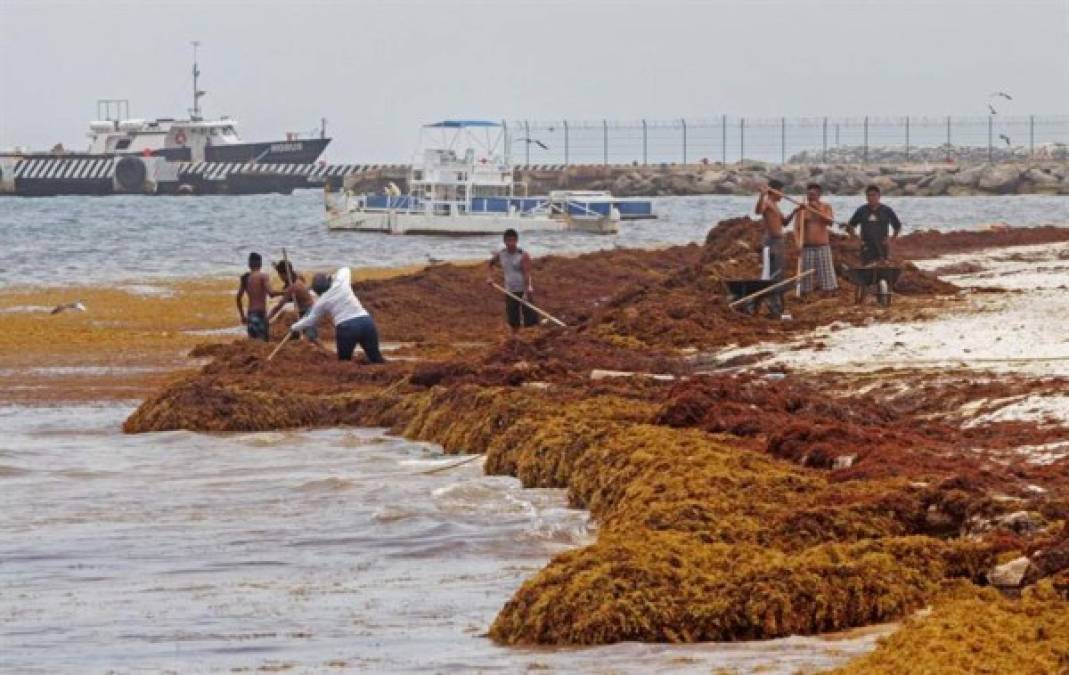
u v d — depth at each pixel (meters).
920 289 73.88
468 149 197.12
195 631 26.28
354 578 30.30
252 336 68.94
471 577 30.12
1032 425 39.47
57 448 48.06
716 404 40.72
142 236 187.88
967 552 25.94
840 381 48.88
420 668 23.28
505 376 51.12
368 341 59.53
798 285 71.31
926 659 20.45
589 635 24.25
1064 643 20.83
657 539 26.52
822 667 22.08
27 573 31.42
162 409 51.62
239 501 38.88
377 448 47.38
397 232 194.25
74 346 75.06
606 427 39.53
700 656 23.09
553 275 101.69
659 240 183.25
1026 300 67.44
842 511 28.41
